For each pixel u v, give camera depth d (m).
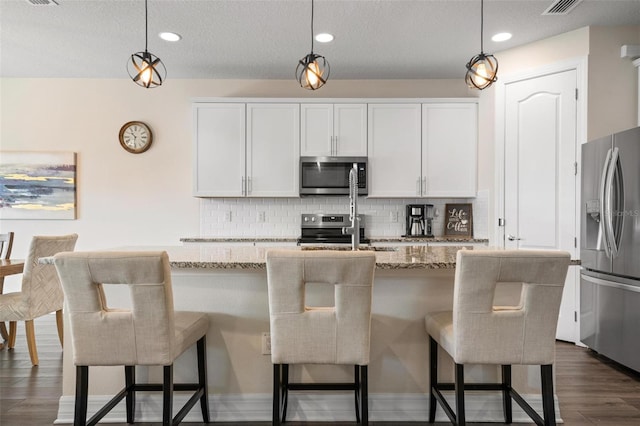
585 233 3.02
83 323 1.59
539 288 1.54
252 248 2.68
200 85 4.36
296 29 3.19
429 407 2.05
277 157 4.09
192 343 1.83
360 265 1.55
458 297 1.57
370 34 3.27
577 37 3.27
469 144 4.07
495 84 3.78
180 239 4.05
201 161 4.07
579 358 2.97
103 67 4.04
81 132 4.36
